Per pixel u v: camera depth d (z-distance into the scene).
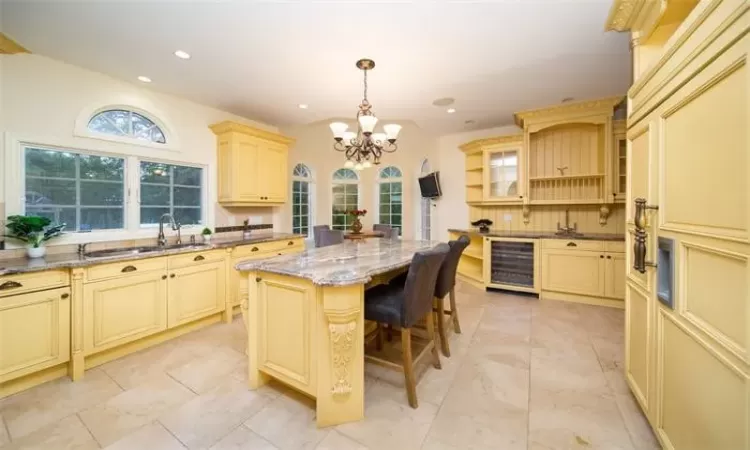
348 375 1.66
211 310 3.08
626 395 1.91
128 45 2.34
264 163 4.01
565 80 3.04
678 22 1.68
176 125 3.38
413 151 5.93
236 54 2.48
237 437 1.58
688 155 1.20
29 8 1.91
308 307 1.73
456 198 5.27
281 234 4.32
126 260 2.41
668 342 1.36
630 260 1.82
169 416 1.74
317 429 1.64
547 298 3.98
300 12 1.96
